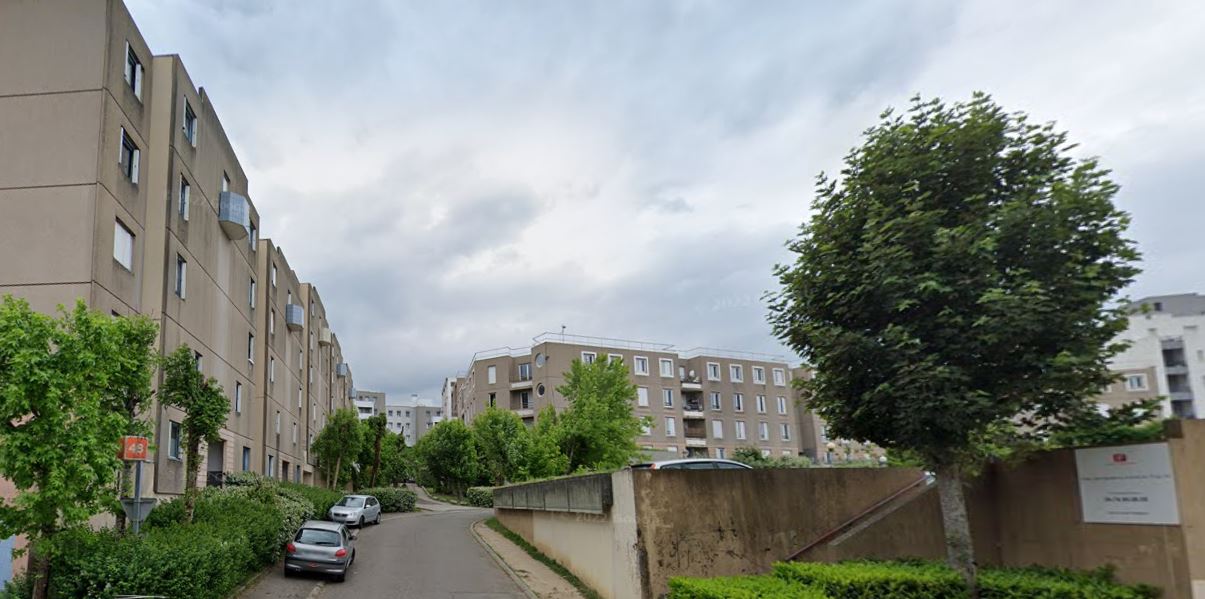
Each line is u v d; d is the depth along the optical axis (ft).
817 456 245.04
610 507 45.27
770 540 42.29
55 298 53.31
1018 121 31.71
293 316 126.72
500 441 139.54
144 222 63.67
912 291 29.37
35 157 55.62
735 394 238.07
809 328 33.35
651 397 222.48
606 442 118.11
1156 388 75.25
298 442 140.36
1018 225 28.86
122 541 38.75
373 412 508.53
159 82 67.26
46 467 32.22
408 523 111.55
